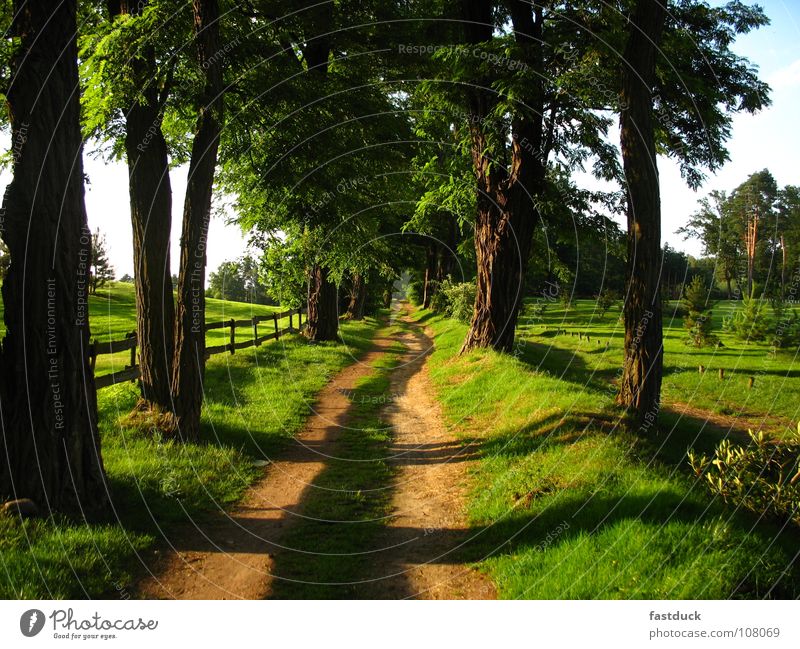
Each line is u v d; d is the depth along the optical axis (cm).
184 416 827
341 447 919
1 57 575
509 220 1542
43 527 507
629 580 433
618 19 1195
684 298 2986
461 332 2400
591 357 2180
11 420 543
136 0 839
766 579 431
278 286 2216
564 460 700
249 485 719
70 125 578
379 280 4194
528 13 1309
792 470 561
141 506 605
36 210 555
